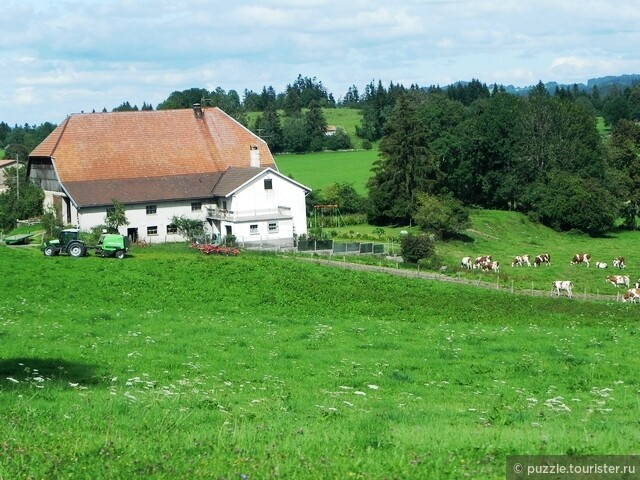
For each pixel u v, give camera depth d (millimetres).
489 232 117625
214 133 96812
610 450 15398
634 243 116500
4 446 14672
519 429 17859
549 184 127750
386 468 13844
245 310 46750
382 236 104438
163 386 23516
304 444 15484
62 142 89500
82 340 32625
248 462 14008
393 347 34031
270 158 97625
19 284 50281
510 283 71438
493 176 137250
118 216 81750
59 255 65875
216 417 18812
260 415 19328
